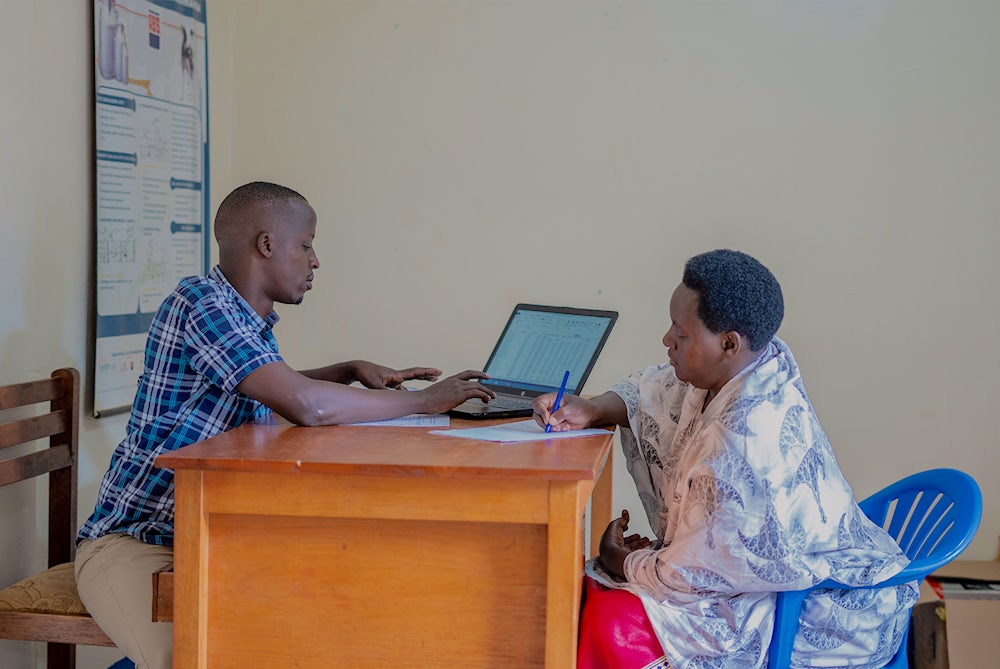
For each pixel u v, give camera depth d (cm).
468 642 150
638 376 209
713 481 156
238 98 327
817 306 299
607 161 308
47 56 231
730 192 302
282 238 193
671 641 154
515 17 310
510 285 317
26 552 229
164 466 147
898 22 290
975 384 292
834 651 163
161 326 186
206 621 153
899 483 201
